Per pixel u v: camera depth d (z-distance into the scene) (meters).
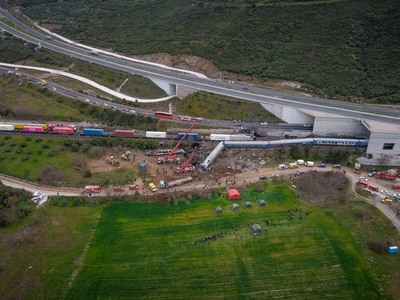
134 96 187.75
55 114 173.75
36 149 151.50
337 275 104.38
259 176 142.12
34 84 191.12
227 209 126.50
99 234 115.69
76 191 131.38
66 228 117.19
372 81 181.38
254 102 170.25
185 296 97.56
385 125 150.38
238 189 135.38
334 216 125.25
